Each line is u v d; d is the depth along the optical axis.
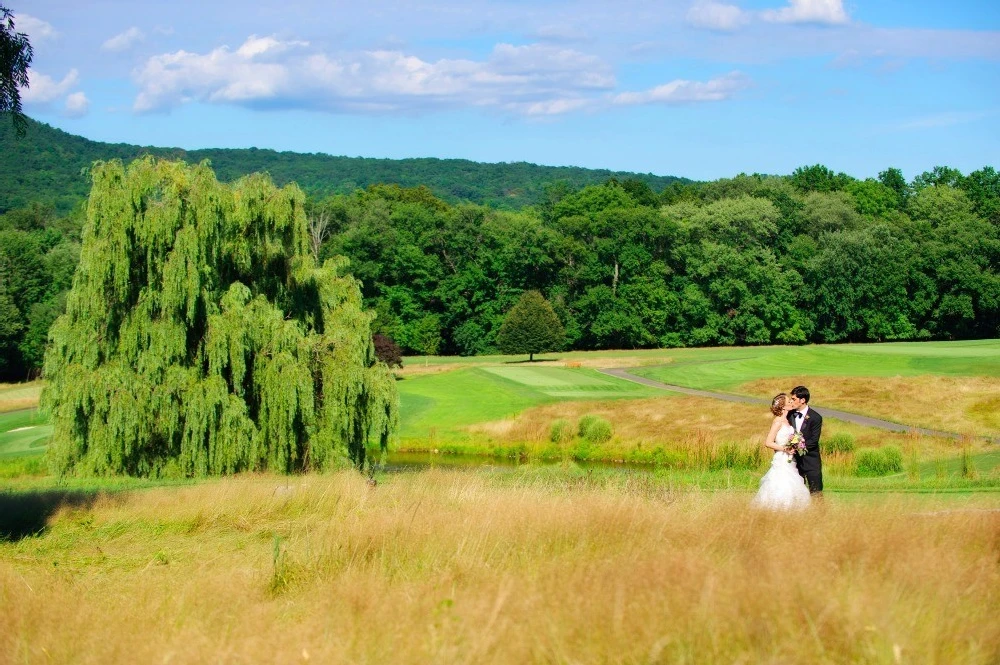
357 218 109.25
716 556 6.82
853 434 39.44
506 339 81.25
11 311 81.31
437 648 5.12
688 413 47.84
